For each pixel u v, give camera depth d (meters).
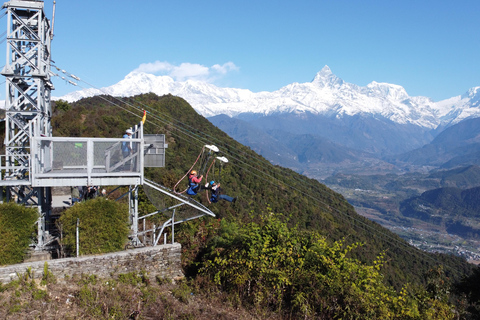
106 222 11.38
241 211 36.75
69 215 11.06
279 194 51.34
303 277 11.20
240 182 47.69
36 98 12.61
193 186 13.38
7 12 12.10
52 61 14.13
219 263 11.97
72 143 11.50
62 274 10.54
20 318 8.66
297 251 11.88
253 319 10.23
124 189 18.28
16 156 12.47
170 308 10.09
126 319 9.41
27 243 10.56
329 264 11.25
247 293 11.43
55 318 8.79
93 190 14.33
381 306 10.66
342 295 10.77
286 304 11.26
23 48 12.65
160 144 13.31
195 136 54.12
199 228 14.77
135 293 10.52
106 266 11.14
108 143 11.77
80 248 11.07
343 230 49.94
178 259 12.48
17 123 12.48
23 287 9.77
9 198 11.83
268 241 11.70
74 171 11.52
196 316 9.85
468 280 15.32
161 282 11.66
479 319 13.89
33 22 12.48
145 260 11.81
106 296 10.07
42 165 11.23
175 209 13.44
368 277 11.16
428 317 11.40
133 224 13.09
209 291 11.54
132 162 12.09
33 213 10.69
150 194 13.34
